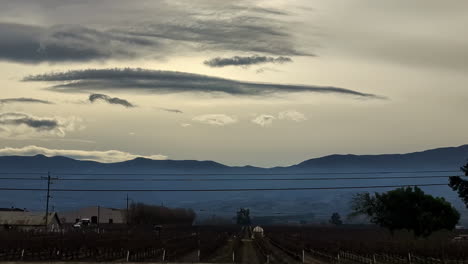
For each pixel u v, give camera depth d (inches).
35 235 4815.5
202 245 4813.0
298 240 6058.1
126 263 2751.0
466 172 4089.6
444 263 3083.2
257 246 5290.4
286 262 3284.9
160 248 4360.2
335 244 4626.0
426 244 3489.2
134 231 7377.0
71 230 6939.0
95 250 3690.9
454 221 4869.6
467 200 4057.6
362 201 5295.3
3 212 7037.4
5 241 3572.8
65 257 3491.6
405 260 3440.0
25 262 2709.2
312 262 3336.6
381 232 7421.3
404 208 4970.5
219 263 2888.8
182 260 3368.6
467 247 3208.7
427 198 4926.2
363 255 3666.3
